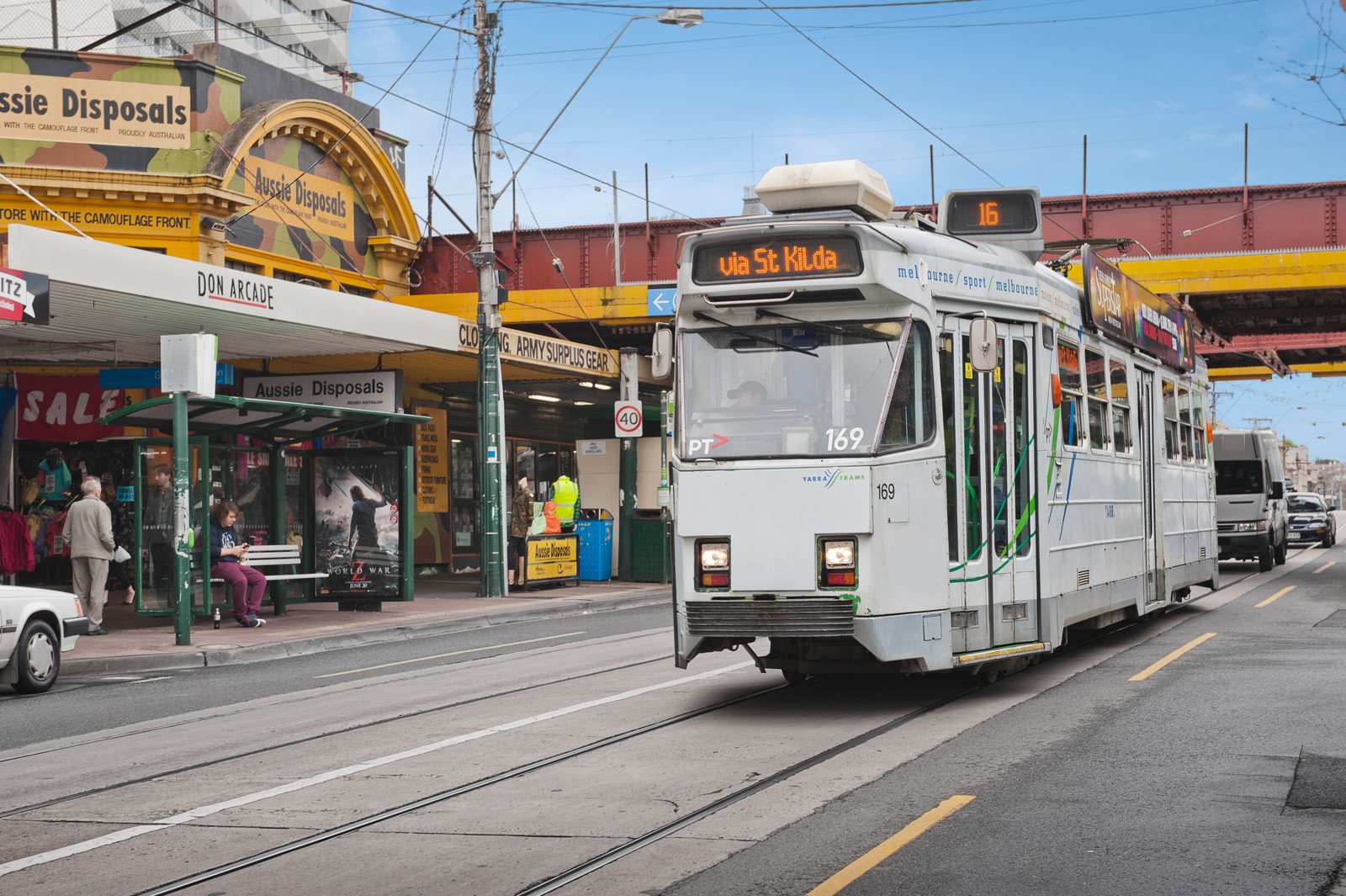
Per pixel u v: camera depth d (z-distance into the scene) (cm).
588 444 2898
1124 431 1466
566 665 1390
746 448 995
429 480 3125
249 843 675
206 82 2572
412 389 3056
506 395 3253
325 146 2861
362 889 589
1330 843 621
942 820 673
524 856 633
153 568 1923
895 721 974
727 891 566
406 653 1620
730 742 909
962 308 1063
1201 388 1938
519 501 2548
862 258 977
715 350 1020
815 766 819
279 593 2066
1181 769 782
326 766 870
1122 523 1423
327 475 2125
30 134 2427
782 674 1255
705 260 1019
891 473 971
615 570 2888
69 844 684
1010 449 1115
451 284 3531
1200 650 1363
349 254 2972
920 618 980
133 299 1741
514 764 853
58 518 2472
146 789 820
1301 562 3447
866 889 560
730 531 988
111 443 2495
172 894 591
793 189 1090
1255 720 938
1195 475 1844
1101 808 693
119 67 2500
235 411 1884
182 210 2508
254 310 1903
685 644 1007
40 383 2458
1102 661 1291
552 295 3350
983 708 1026
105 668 1503
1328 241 3209
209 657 1580
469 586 2752
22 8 4903
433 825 700
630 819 700
